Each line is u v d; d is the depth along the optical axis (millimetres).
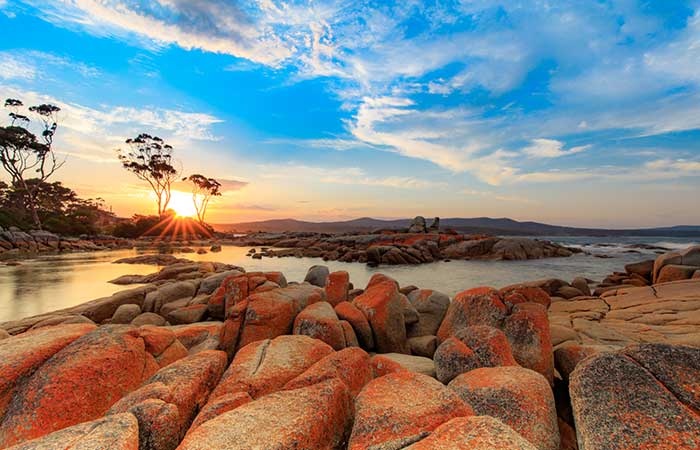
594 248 66812
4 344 5812
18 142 64688
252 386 5309
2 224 56594
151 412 4359
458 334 7219
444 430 3383
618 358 4520
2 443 4414
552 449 4340
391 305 9961
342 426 4441
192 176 112000
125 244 70938
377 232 73250
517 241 50156
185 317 12406
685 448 3332
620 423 3762
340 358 5887
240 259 45812
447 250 51344
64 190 97438
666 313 12141
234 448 3398
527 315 7785
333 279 13242
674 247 69625
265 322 8852
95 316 12953
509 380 5238
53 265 34094
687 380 3992
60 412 4727
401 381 4973
